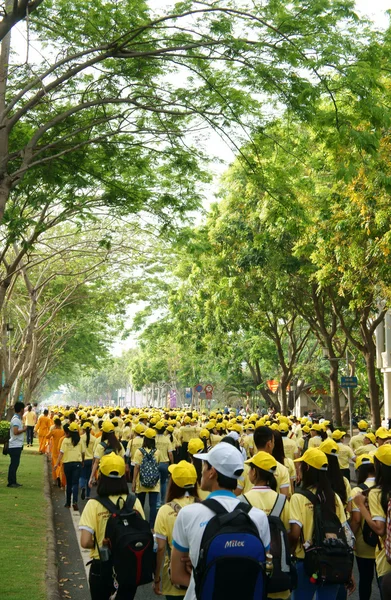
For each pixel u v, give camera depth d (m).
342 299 29.97
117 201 15.73
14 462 18.11
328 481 5.86
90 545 5.57
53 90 14.59
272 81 11.56
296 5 11.73
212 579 3.97
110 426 13.11
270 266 28.89
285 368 37.88
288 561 5.25
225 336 39.31
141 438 14.33
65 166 14.88
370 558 7.12
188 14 11.52
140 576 5.40
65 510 15.62
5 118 12.27
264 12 11.59
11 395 46.34
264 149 13.95
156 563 5.89
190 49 12.58
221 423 16.72
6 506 14.51
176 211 15.95
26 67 13.36
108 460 5.68
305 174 21.45
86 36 13.49
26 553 10.15
